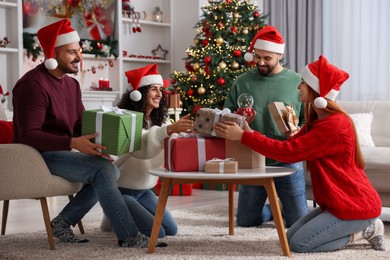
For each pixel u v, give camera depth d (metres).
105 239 3.87
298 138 3.38
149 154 3.68
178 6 8.70
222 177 3.19
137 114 3.55
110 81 8.08
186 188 6.36
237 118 3.45
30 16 7.27
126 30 8.38
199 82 7.26
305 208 4.32
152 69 4.00
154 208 3.99
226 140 3.51
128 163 3.89
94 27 7.85
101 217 4.93
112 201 3.53
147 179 3.90
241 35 7.30
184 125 3.59
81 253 3.44
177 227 4.04
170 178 3.36
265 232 4.12
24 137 3.54
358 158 3.47
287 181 4.24
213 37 7.36
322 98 3.42
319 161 3.45
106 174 3.54
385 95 7.72
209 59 7.09
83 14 7.74
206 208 5.28
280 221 3.34
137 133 3.55
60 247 3.62
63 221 3.73
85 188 3.79
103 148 3.46
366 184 3.44
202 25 7.53
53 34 3.66
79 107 3.94
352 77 7.91
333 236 3.41
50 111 3.67
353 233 3.45
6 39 6.89
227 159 3.41
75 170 3.57
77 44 3.78
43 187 3.52
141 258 3.28
